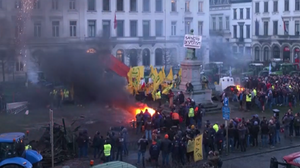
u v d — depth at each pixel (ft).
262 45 299.17
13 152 70.13
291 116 104.32
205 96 134.82
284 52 285.23
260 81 158.20
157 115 103.40
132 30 252.21
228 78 166.20
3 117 124.36
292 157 66.54
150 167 81.05
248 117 125.39
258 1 301.84
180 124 109.29
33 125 113.91
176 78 144.15
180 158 82.23
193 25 270.87
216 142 87.97
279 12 287.89
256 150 93.25
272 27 293.64
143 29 255.29
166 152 81.05
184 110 109.70
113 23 245.04
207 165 67.72
